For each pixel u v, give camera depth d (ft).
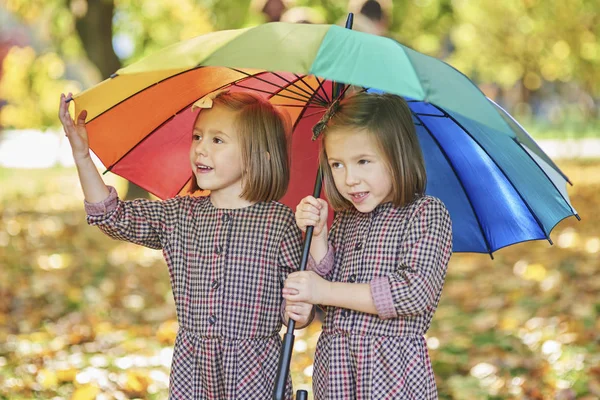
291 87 13.12
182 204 12.38
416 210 11.25
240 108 12.07
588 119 88.07
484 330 22.98
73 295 27.55
